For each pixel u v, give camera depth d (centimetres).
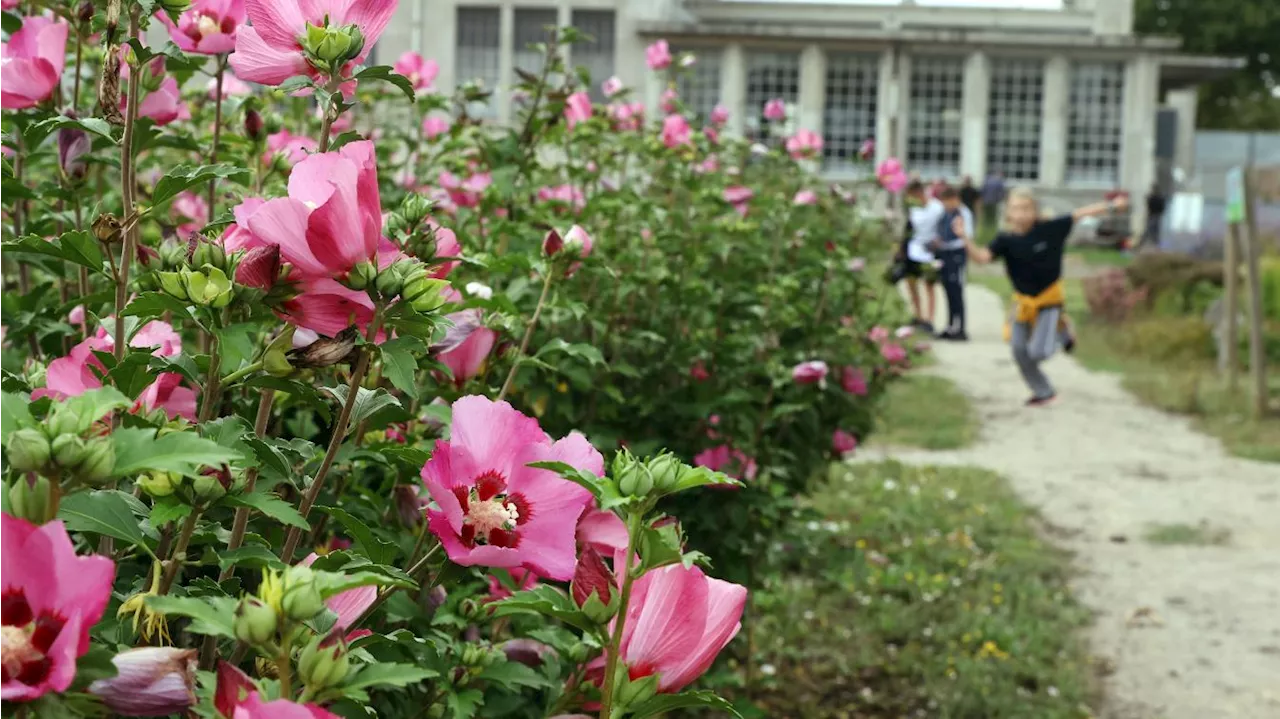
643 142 534
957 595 625
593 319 341
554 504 133
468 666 177
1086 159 3186
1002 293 2033
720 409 398
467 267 230
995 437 1038
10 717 90
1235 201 1147
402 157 605
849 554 616
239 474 123
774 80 3088
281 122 231
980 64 3114
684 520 384
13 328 212
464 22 2994
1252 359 1117
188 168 156
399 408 140
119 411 131
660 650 125
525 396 328
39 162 259
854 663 539
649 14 3045
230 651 139
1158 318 1611
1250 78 5131
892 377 645
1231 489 871
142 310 122
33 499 91
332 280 123
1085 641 580
